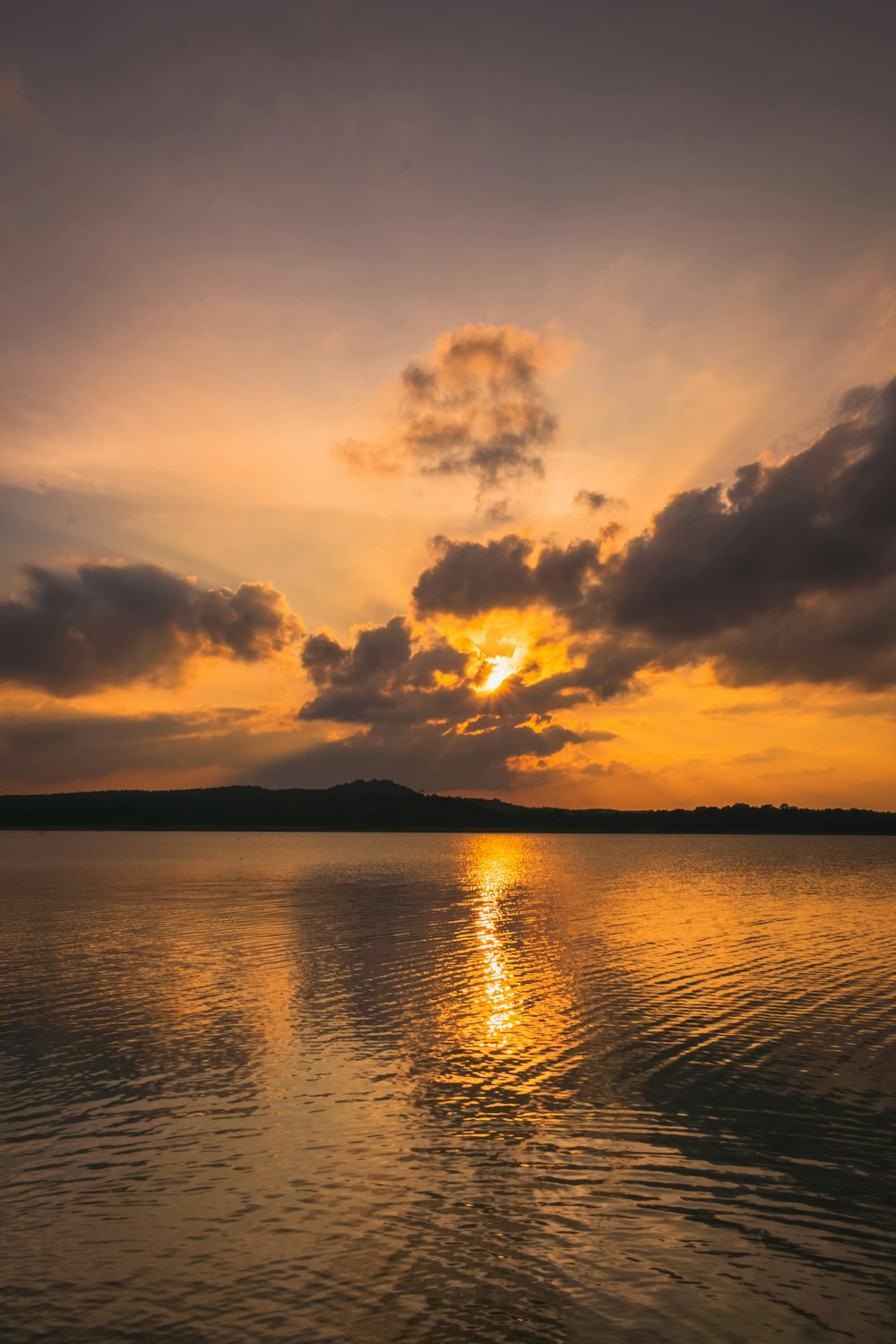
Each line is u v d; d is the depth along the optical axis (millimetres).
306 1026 33094
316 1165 20469
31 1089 25734
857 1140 21953
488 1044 30547
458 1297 15203
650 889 100188
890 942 55875
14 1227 17625
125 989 39969
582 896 90125
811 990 39625
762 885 106250
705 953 50812
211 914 71625
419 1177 19797
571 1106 24344
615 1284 15617
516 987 40344
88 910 74312
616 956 49719
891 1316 14719
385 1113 23781
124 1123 23062
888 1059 28734
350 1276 15859
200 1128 22672
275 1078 26703
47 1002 37312
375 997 38219
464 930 61375
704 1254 16609
